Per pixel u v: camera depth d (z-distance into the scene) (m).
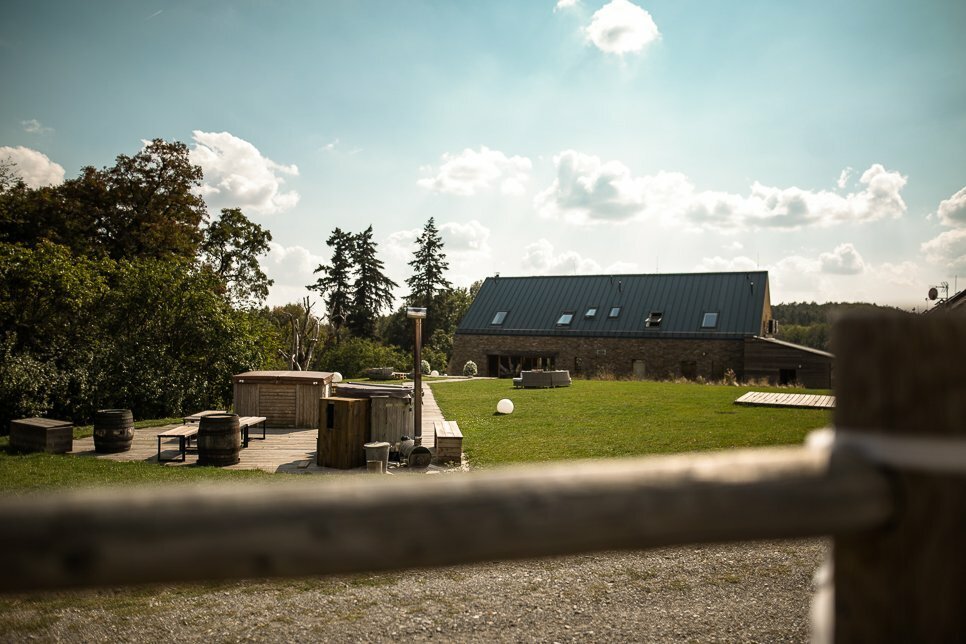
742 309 40.34
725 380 35.62
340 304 63.91
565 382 28.73
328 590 5.18
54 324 20.55
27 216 29.39
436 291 68.81
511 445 12.44
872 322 0.95
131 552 0.65
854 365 0.96
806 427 14.16
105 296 21.59
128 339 21.44
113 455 11.87
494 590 5.17
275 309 46.06
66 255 21.03
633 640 4.25
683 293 43.09
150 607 4.82
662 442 12.43
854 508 0.88
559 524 0.79
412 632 4.40
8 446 12.74
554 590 5.16
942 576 0.89
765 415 16.56
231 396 23.08
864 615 0.94
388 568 0.74
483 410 19.22
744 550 6.17
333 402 10.71
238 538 0.68
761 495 0.86
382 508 0.74
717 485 0.85
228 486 0.74
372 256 65.94
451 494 0.77
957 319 0.92
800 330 79.81
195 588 5.19
